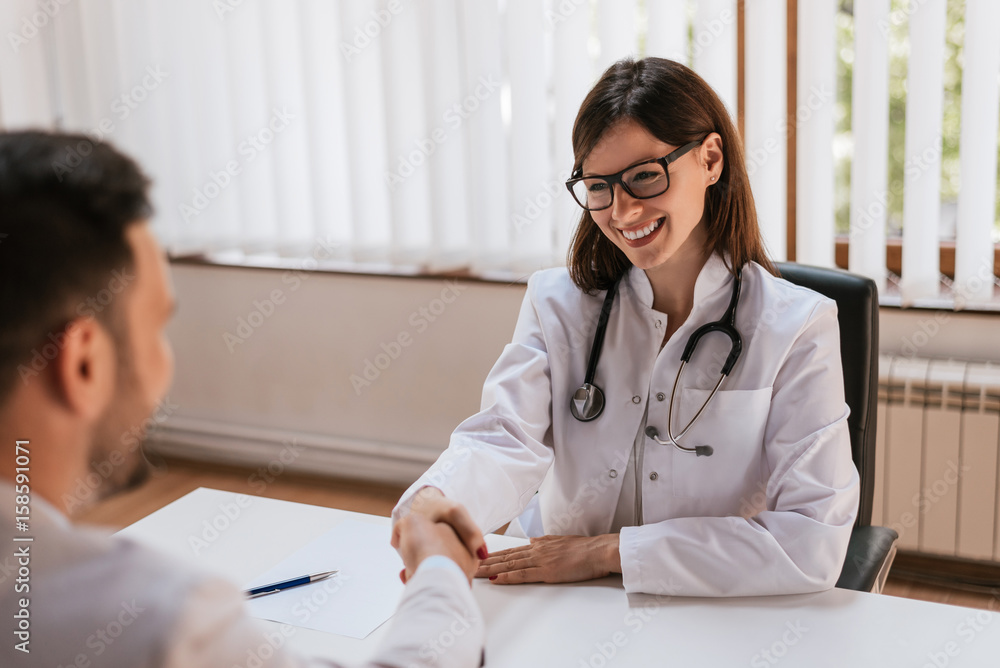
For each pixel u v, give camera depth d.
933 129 2.22
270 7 2.84
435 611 0.75
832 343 1.34
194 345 3.27
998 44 2.14
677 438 1.36
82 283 0.50
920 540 2.31
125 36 3.08
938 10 2.18
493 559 1.21
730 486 1.35
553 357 1.45
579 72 2.51
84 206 0.51
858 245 2.35
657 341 1.40
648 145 1.26
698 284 1.38
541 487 1.54
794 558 1.14
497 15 2.61
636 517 1.42
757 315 1.36
